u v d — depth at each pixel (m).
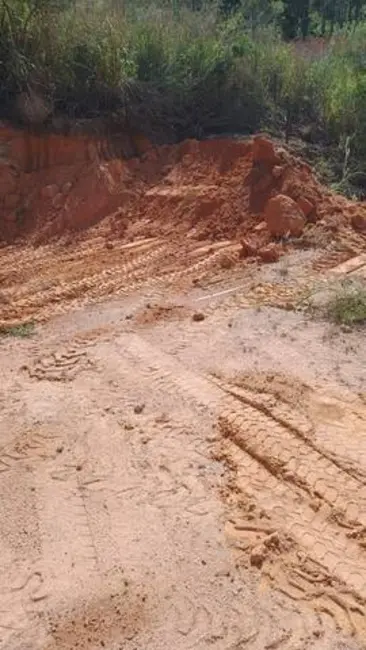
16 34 9.49
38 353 6.10
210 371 5.54
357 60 12.73
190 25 11.25
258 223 8.45
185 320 6.55
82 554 3.75
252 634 3.26
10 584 3.57
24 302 7.22
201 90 10.63
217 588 3.53
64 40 9.77
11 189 9.44
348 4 20.44
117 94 10.07
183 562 3.69
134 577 3.60
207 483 4.30
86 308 7.01
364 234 8.29
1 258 8.59
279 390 5.17
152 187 9.64
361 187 10.18
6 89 9.66
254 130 10.66
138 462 4.50
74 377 5.60
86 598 3.47
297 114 11.19
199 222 8.80
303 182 8.73
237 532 3.90
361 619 3.37
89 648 3.21
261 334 6.16
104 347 6.07
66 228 9.12
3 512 4.07
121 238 8.81
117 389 5.37
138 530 3.92
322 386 5.26
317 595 3.50
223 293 7.11
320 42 14.77
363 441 4.62
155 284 7.47
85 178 9.48
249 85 10.88
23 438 4.76
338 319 6.39
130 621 3.34
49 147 9.72
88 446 4.68
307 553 3.76
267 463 4.43
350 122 10.84
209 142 9.70
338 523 3.96
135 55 10.38
